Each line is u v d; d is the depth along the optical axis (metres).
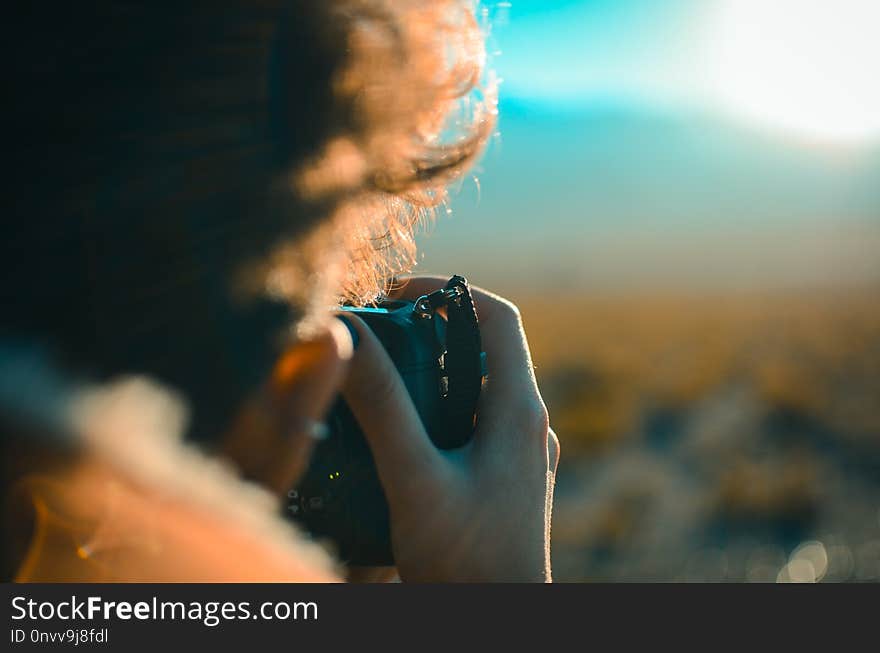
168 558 0.38
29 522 0.37
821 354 26.58
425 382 0.95
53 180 0.44
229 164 0.48
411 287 1.13
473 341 0.97
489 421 0.96
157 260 0.46
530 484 0.93
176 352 0.46
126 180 0.45
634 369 22.59
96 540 0.38
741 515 9.59
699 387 19.52
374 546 0.87
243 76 0.49
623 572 7.95
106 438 0.35
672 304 49.75
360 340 0.80
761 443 13.72
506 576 0.88
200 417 0.47
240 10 0.49
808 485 10.50
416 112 0.59
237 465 0.49
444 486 0.86
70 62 0.45
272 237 0.50
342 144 0.55
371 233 0.74
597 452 13.50
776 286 71.06
